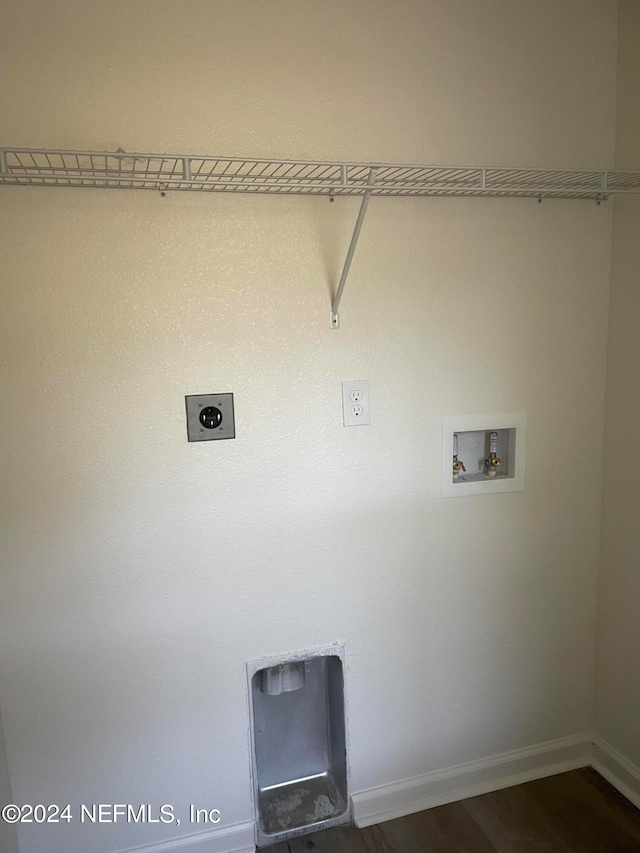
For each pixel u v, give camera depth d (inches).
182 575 53.9
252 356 53.4
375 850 57.8
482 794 65.2
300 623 58.0
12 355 47.7
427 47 54.7
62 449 49.7
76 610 51.6
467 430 60.7
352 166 44.2
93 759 53.7
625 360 62.2
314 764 66.4
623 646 64.7
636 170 58.1
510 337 61.0
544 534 65.3
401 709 62.7
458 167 47.1
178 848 56.5
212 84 49.5
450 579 62.5
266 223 52.3
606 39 59.7
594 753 69.4
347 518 58.2
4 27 44.7
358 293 55.6
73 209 47.7
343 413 56.5
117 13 46.8
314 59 51.9
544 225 60.6
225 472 54.0
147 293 50.1
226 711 56.7
